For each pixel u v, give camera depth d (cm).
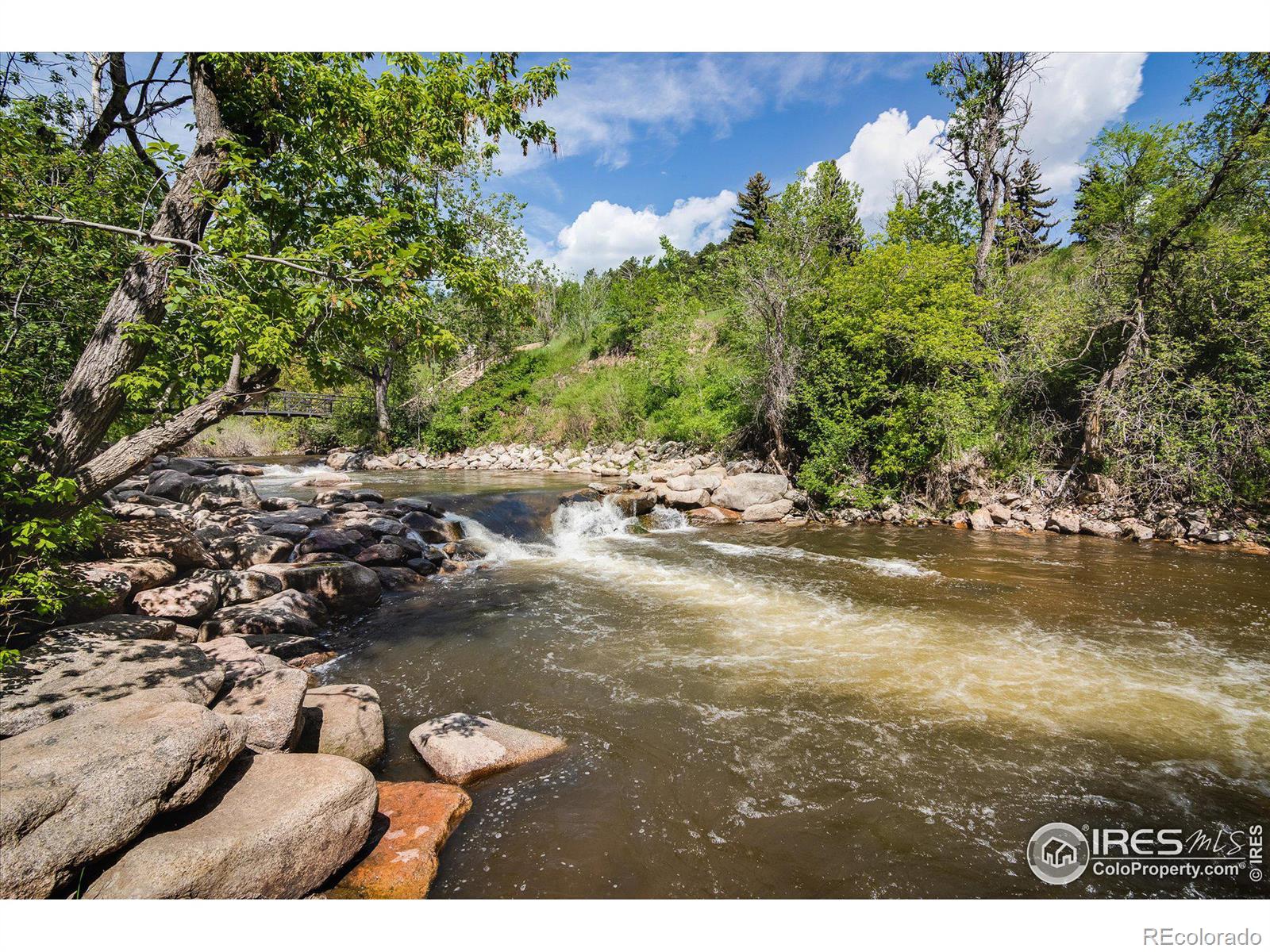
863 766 450
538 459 2664
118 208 700
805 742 482
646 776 435
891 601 859
